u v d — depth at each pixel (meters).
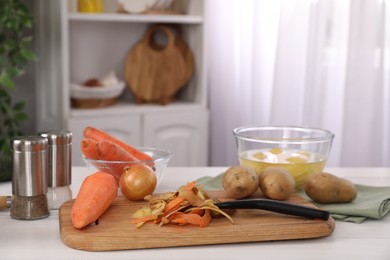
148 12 2.84
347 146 2.39
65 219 1.14
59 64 2.66
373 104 2.34
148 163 1.35
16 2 2.54
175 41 3.01
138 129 2.80
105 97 2.78
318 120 2.46
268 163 1.39
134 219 1.13
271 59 2.75
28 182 1.20
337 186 1.28
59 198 1.29
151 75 2.90
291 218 1.16
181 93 3.13
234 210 1.19
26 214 1.21
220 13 2.98
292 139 1.41
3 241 1.08
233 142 3.02
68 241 1.05
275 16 2.71
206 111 2.94
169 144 2.88
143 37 3.07
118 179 1.36
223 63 3.00
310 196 1.31
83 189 1.14
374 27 2.30
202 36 2.89
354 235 1.15
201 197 1.17
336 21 2.43
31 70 3.01
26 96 3.03
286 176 1.28
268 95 2.78
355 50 2.33
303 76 2.55
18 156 1.19
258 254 1.04
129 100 3.07
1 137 2.83
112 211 1.20
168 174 1.62
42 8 2.81
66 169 1.29
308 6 2.49
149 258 1.01
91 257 1.01
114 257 1.01
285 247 1.07
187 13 2.98
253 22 2.72
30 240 1.09
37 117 3.02
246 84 2.87
